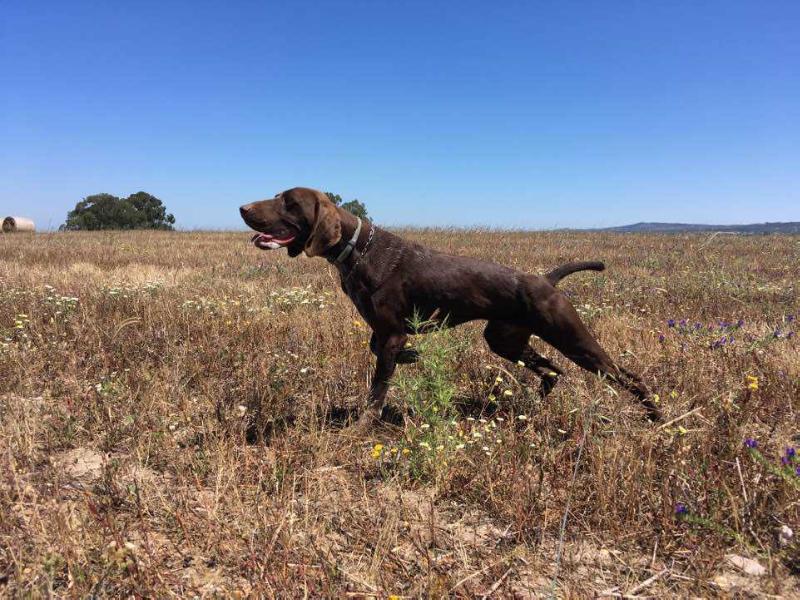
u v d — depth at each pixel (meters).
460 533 1.36
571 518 1.38
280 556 1.21
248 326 2.80
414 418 1.95
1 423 1.79
